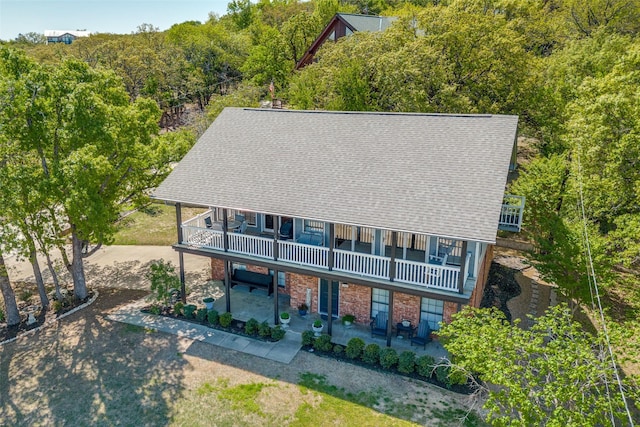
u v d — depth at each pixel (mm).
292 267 18219
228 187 19203
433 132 18922
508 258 26031
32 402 15234
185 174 20547
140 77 58500
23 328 19812
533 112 31578
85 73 20891
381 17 50469
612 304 20562
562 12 48094
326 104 34750
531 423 10406
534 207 21266
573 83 30656
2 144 17750
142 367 16891
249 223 22312
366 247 19609
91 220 18141
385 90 32719
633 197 19875
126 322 20016
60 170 17891
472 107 30875
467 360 11633
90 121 18828
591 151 20438
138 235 31016
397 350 17500
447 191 16297
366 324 19391
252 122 22953
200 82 60125
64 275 25266
